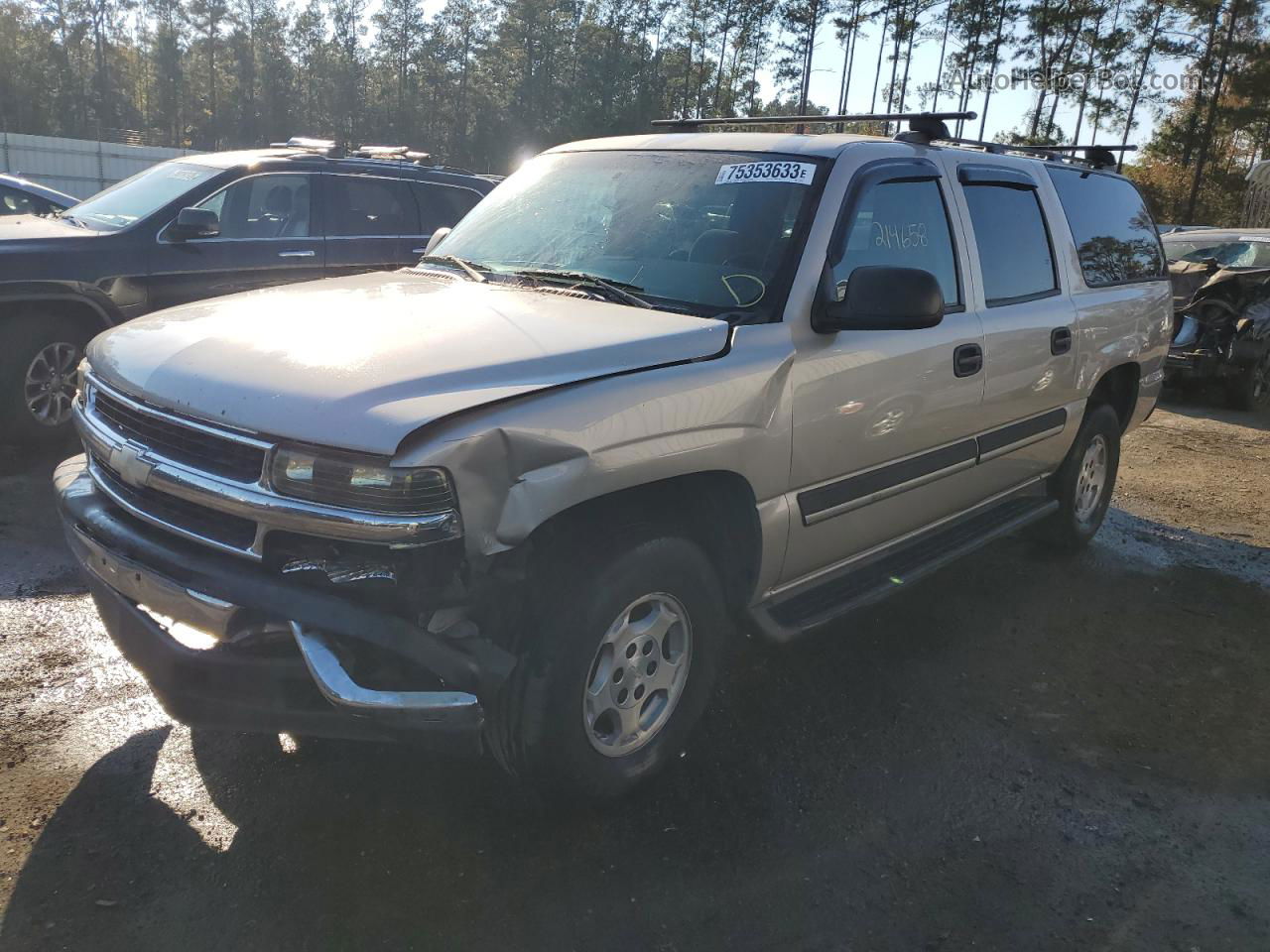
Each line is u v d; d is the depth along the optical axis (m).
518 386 2.60
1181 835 3.13
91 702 3.51
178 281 6.73
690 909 2.69
